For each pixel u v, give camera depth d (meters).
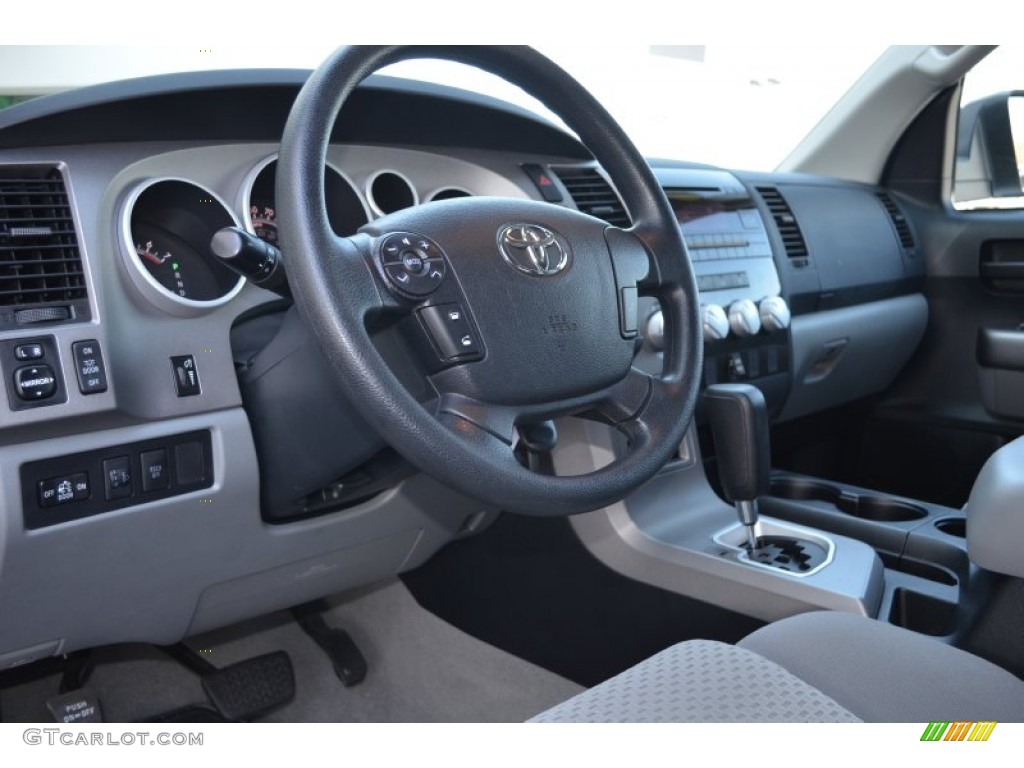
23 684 1.34
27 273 0.87
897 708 0.69
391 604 1.55
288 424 0.96
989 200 2.01
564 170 1.33
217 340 0.96
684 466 1.39
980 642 1.12
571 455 1.26
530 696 1.39
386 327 0.79
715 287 1.51
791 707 0.64
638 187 0.97
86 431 0.88
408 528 1.21
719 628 1.18
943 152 2.06
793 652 0.77
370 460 1.03
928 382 2.08
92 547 0.91
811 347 1.75
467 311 0.78
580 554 1.30
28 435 0.85
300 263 0.72
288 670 1.39
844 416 2.09
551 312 0.82
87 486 0.88
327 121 0.76
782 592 1.11
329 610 1.55
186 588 1.03
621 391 0.89
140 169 0.97
